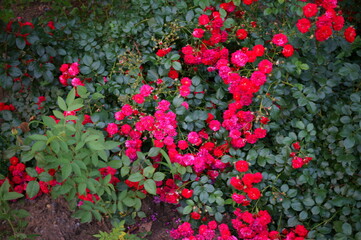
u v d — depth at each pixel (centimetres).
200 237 267
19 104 338
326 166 279
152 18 324
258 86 275
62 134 232
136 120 299
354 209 260
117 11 423
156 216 303
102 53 332
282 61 291
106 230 287
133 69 310
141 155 267
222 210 276
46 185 289
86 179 244
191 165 299
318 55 302
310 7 289
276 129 288
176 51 316
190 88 297
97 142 231
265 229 263
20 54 320
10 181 305
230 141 288
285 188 271
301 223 268
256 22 327
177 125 293
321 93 284
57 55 336
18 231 276
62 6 492
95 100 308
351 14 397
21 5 496
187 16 316
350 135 260
